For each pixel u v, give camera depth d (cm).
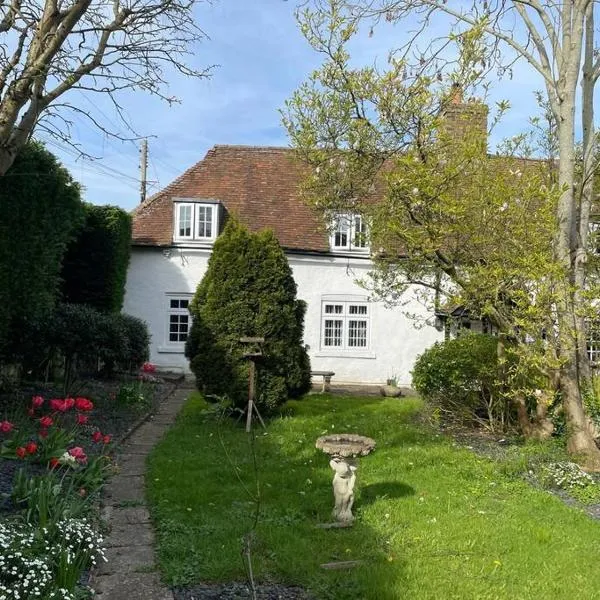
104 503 604
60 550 421
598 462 862
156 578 443
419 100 852
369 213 1033
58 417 850
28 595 368
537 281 819
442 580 451
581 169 1025
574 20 888
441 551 508
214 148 2184
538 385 973
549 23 914
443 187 838
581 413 894
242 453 826
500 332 962
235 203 2006
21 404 958
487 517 597
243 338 1010
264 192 2048
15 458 662
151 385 1480
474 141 847
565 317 833
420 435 991
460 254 950
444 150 874
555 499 684
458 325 1145
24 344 1088
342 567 470
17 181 1012
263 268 1080
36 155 1060
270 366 1074
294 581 446
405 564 478
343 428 1024
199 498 619
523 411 1035
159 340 1922
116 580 438
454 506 629
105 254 1656
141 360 1561
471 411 1138
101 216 1656
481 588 440
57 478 620
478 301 927
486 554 507
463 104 900
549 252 878
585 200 1048
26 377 1218
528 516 609
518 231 852
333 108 919
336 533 541
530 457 856
